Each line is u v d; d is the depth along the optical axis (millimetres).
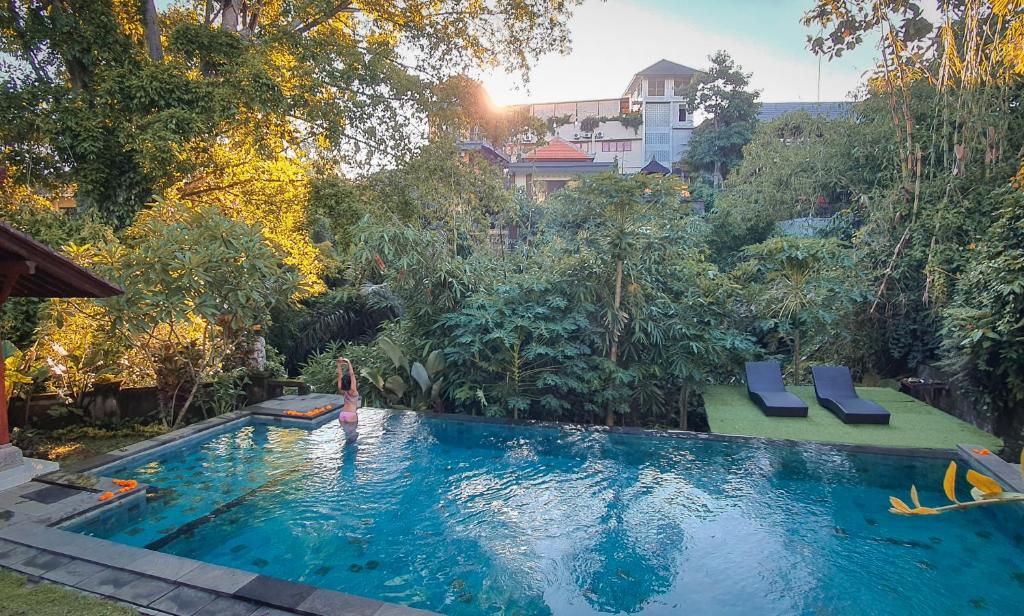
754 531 5008
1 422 5195
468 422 7957
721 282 8977
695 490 5836
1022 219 6492
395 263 8484
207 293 6809
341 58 11047
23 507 4699
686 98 33875
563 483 6039
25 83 8727
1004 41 6453
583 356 8414
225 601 3363
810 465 6316
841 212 12008
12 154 8867
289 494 5723
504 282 9125
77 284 5113
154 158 8461
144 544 4668
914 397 9188
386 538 4875
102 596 3385
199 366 7832
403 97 11703
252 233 7398
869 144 11711
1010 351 6355
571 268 8438
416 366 8664
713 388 9516
